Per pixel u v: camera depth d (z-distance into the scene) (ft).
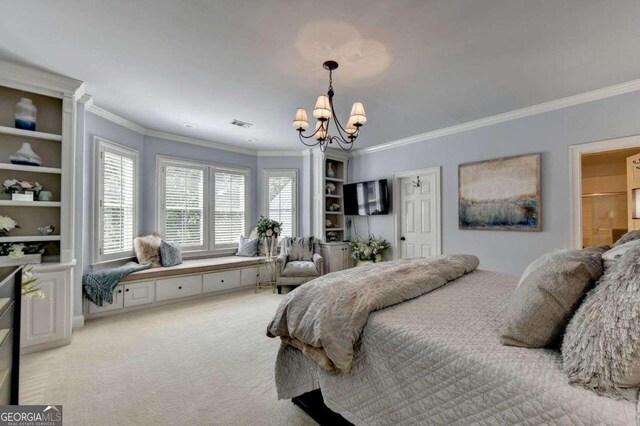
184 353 8.39
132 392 6.45
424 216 15.43
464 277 7.28
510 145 12.13
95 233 11.80
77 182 10.41
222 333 9.89
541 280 3.62
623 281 2.92
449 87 9.75
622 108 9.59
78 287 10.44
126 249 13.43
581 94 10.19
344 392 4.63
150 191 14.75
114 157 12.76
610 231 19.12
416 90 9.98
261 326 10.56
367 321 4.64
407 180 16.28
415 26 6.66
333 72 8.78
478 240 13.08
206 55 7.96
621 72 8.72
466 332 4.02
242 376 7.16
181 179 15.88
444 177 14.34
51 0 5.91
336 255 17.89
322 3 5.95
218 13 6.29
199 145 16.53
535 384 2.94
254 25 6.68
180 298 13.47
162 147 15.19
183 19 6.49
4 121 9.20
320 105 7.63
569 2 5.88
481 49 7.56
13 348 5.17
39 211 9.69
